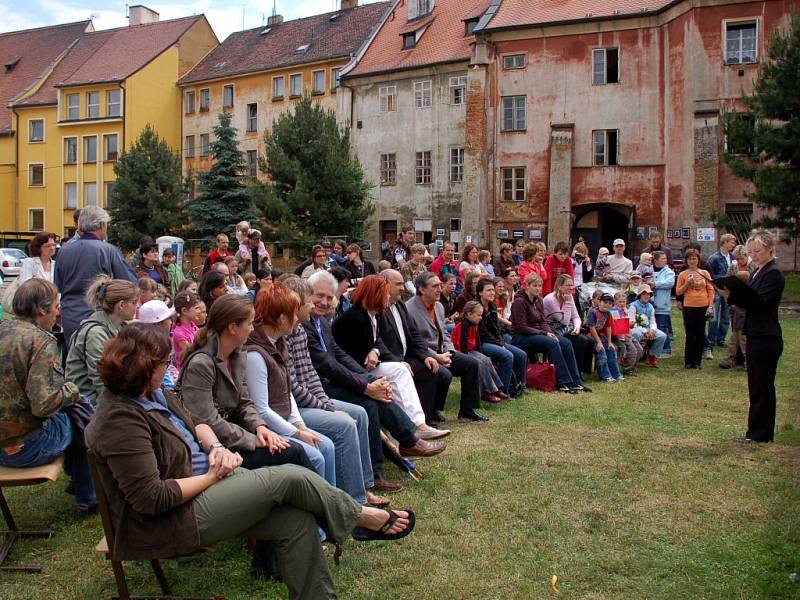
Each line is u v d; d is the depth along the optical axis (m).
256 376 5.06
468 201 34.38
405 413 6.37
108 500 3.60
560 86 32.75
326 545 4.86
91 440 3.53
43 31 56.44
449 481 6.16
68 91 49.53
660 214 31.16
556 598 4.14
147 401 3.71
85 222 7.22
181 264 26.88
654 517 5.34
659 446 7.30
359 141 39.31
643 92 31.34
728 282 7.29
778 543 4.80
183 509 3.61
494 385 9.39
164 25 51.53
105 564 4.63
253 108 46.09
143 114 48.06
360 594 4.18
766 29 28.08
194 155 49.03
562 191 32.31
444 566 4.55
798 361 12.39
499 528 5.15
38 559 4.71
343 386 6.20
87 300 5.72
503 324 10.91
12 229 52.00
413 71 37.31
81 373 5.60
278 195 34.84
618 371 11.45
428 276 8.59
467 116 34.38
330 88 42.09
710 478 6.22
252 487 3.72
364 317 7.19
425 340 8.40
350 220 34.50
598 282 14.59
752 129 23.47
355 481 5.39
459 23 38.09
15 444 4.74
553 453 7.02
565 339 10.62
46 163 50.75
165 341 3.68
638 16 31.11
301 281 5.92
